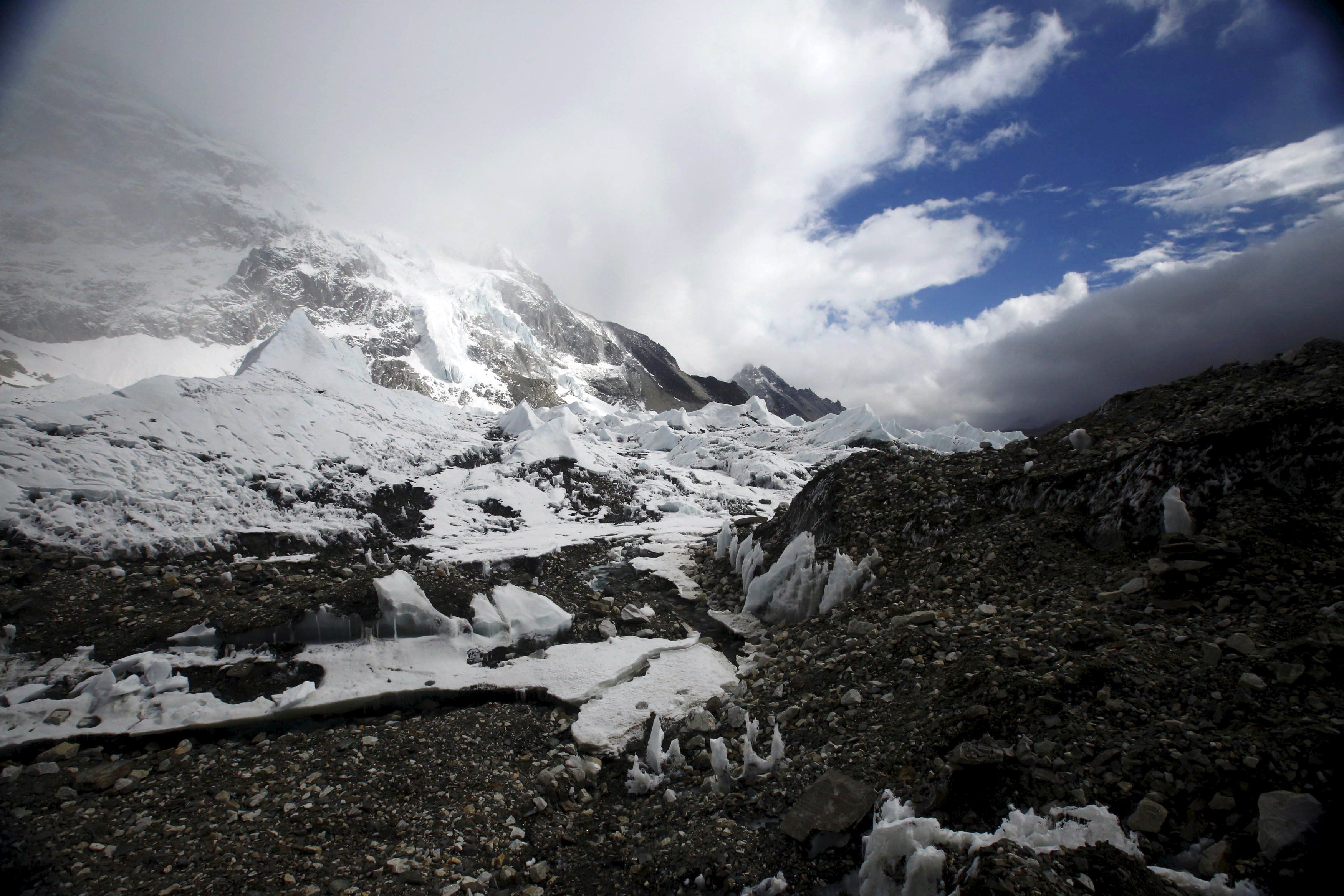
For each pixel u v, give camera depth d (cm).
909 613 1023
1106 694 631
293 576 1312
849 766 694
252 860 646
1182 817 497
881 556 1222
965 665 771
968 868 461
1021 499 1176
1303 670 569
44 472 1393
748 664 1108
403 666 1083
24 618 1046
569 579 1556
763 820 665
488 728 924
